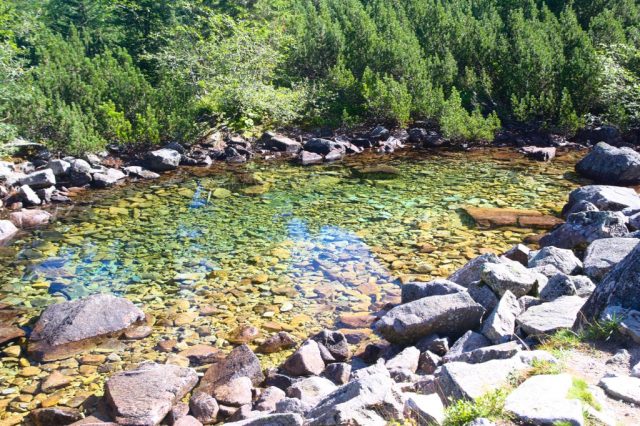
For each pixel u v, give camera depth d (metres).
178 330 8.30
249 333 8.16
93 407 6.57
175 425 6.08
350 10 28.55
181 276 10.12
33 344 7.93
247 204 14.34
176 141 19.61
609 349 5.62
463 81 23.73
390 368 6.65
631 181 15.55
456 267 10.28
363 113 22.73
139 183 16.47
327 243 11.56
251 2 28.69
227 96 20.95
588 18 27.33
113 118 18.88
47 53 22.47
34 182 15.21
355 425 4.50
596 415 4.25
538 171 17.03
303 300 9.18
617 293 6.04
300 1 31.95
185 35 24.36
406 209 13.66
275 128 21.88
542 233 11.84
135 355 7.67
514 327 7.02
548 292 7.55
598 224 10.27
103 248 11.52
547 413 4.20
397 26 25.83
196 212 13.75
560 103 20.89
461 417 4.36
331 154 19.34
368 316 8.63
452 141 20.88
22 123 17.39
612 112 20.12
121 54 23.59
